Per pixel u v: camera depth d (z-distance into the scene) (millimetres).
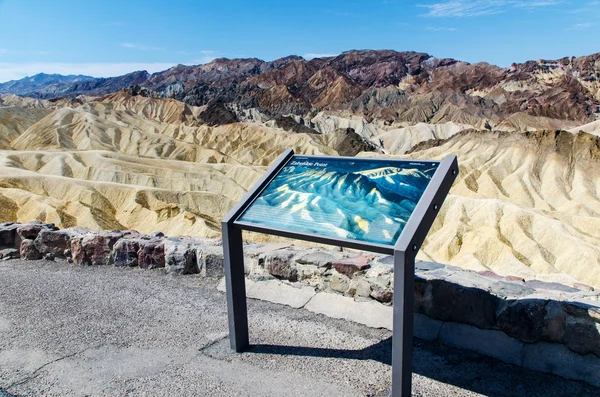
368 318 5754
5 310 6359
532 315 4625
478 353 4984
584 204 85875
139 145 141375
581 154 100250
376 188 4465
